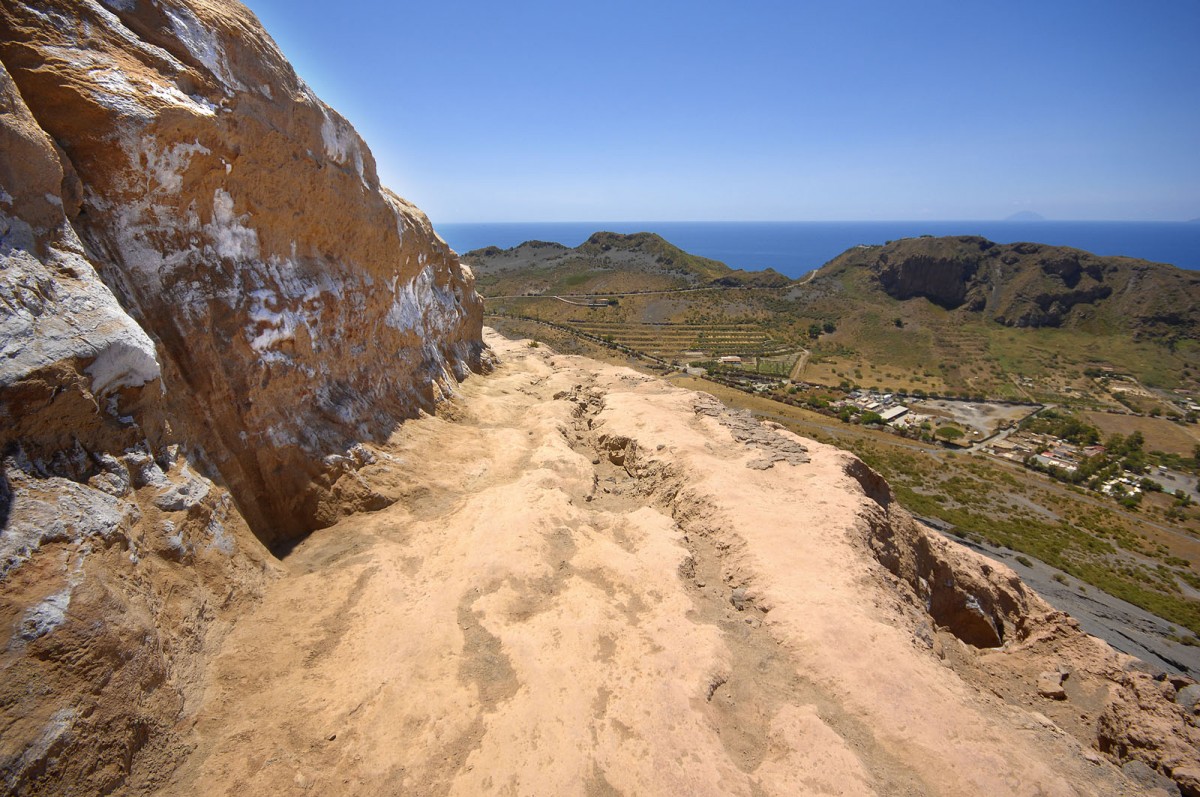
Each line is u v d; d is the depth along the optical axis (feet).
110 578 24.99
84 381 26.86
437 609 36.29
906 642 34.42
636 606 37.91
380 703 29.63
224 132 39.01
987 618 59.31
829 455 61.46
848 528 46.50
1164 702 40.86
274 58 45.70
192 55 37.63
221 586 33.27
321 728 27.91
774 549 43.27
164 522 30.66
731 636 35.14
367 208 57.93
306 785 25.18
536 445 65.00
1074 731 40.91
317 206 50.44
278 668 31.04
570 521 47.88
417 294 74.38
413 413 62.18
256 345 42.09
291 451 43.91
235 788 24.53
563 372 104.99
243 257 42.88
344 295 53.83
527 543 43.14
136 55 34.32
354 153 56.85
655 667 31.99
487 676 31.71
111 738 22.33
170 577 29.84
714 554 45.78
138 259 34.63
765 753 28.02
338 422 49.47
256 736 26.99
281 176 45.47
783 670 33.14
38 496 23.90
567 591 39.22
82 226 31.53
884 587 41.39
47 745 19.92
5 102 25.81
